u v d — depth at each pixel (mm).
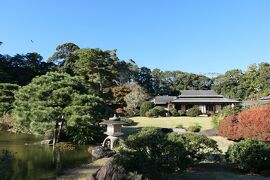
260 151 14586
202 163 16094
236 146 15188
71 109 22984
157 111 49062
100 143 26156
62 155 20438
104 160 18766
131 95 54531
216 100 59062
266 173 14500
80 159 19141
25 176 14664
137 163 11883
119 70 58344
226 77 85750
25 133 32531
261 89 78125
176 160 12547
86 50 50250
